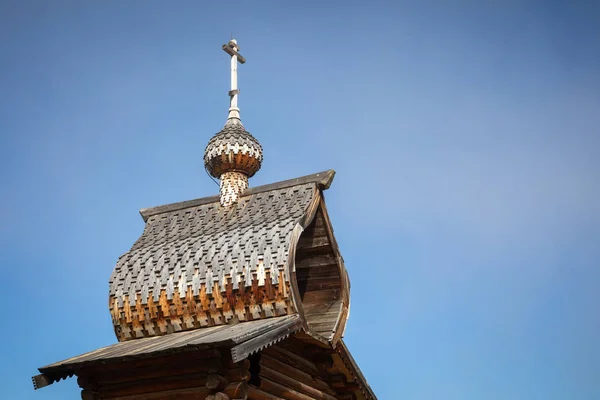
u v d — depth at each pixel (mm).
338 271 17891
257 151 18891
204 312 16344
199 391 14906
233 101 19578
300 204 17328
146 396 15328
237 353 13461
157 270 17000
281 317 15781
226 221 17828
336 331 17047
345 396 18391
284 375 16578
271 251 16188
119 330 17078
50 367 14797
